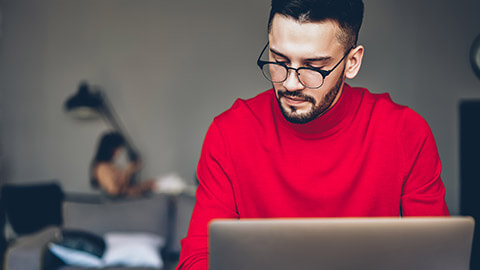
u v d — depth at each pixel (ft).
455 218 2.73
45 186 12.73
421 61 15.15
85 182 16.74
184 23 16.29
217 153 3.84
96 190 16.61
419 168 3.78
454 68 15.05
